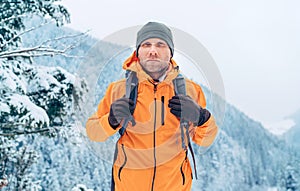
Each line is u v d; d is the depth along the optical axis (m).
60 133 7.70
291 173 50.56
